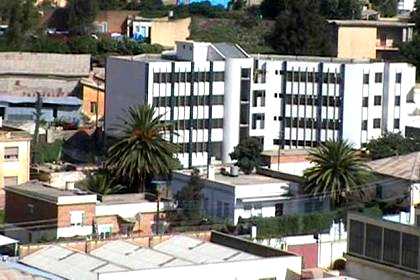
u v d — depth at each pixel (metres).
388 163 129.75
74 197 108.44
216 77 155.75
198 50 155.88
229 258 77.50
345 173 125.12
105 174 130.00
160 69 152.12
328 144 129.25
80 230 108.75
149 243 82.19
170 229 112.81
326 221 115.69
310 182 124.50
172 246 81.44
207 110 155.12
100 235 105.00
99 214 111.25
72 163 153.00
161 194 121.44
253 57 161.12
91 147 159.25
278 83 161.00
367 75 161.12
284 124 161.25
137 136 129.75
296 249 98.12
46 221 108.25
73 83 185.62
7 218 112.75
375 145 149.50
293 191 123.81
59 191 111.38
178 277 73.19
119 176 129.88
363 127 161.38
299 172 138.62
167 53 166.88
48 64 189.25
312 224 114.94
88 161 154.38
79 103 175.50
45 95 182.88
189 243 81.50
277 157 140.50
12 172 130.62
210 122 155.25
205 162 154.62
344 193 124.94
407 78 165.50
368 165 129.50
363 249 78.44
